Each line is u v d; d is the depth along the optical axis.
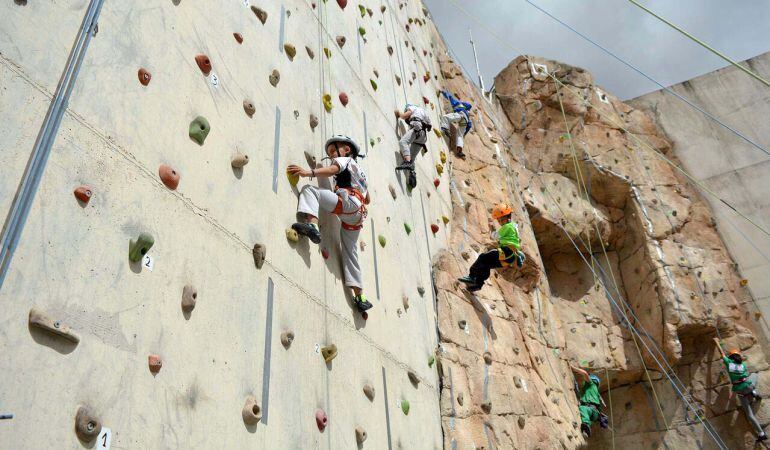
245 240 3.69
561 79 13.13
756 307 11.16
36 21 2.62
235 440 3.11
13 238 2.21
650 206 11.80
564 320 11.34
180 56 3.53
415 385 5.77
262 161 4.12
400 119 7.90
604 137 12.50
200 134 3.46
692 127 13.33
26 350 2.20
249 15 4.53
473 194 9.70
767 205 12.08
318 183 4.81
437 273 7.39
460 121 10.16
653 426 10.52
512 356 7.82
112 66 2.98
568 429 8.08
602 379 10.79
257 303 3.63
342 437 4.18
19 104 2.43
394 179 7.04
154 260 2.92
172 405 2.77
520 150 12.60
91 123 2.76
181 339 2.95
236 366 3.29
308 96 5.19
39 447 2.13
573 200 11.86
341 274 4.92
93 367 2.43
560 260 12.17
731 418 10.00
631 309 11.37
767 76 13.35
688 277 11.02
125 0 3.21
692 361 10.68
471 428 6.34
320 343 4.26
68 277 2.44
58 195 2.49
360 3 7.80
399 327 5.85
